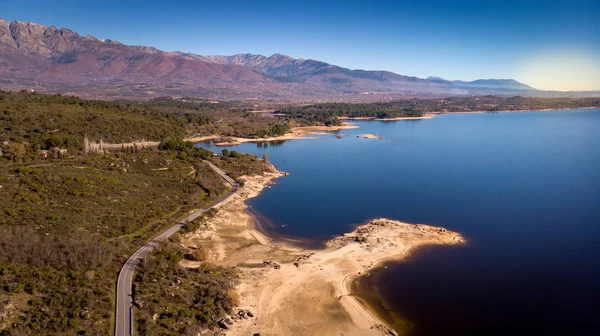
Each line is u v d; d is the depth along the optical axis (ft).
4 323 183.62
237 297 253.85
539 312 247.29
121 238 318.45
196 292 252.01
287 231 376.89
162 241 323.57
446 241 342.85
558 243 338.34
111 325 207.21
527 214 405.80
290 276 285.23
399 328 234.79
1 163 424.46
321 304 254.27
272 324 232.53
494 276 287.89
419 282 281.33
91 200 364.17
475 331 231.50
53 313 199.82
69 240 268.41
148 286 246.27
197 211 409.49
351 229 379.55
